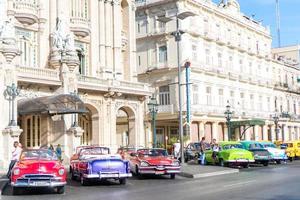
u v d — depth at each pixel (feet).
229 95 199.21
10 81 101.35
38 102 102.73
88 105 126.93
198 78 178.50
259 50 230.68
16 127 100.32
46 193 58.90
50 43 120.98
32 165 57.52
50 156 63.05
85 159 70.33
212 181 71.10
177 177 81.41
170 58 177.06
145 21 186.19
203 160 111.34
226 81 197.36
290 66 263.90
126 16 152.35
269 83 233.55
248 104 214.28
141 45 186.91
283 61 260.21
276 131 221.05
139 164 78.54
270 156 113.09
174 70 174.81
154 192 57.72
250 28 222.69
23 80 105.29
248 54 219.41
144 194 55.67
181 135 104.27
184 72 171.63
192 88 174.19
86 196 54.95
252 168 102.68
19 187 59.26
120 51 144.15
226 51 200.95
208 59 187.93
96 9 138.31
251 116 212.23
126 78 150.00
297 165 113.50
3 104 100.63
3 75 100.73
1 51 100.22
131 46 151.43
